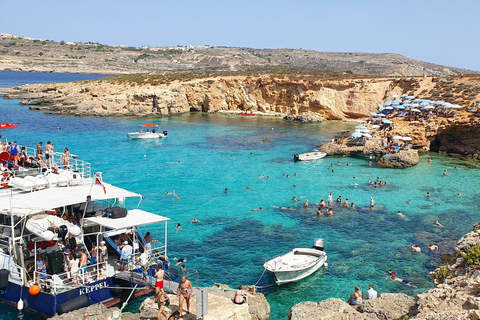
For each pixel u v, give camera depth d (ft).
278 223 106.93
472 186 142.92
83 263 66.59
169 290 64.28
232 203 122.21
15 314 64.59
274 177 152.15
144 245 73.82
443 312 42.83
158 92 310.45
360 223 107.34
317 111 301.84
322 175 156.35
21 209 65.98
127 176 147.74
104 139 212.64
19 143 191.62
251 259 86.33
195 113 326.65
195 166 164.96
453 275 59.67
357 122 286.25
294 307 55.16
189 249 90.74
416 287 75.10
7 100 368.48
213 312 53.36
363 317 50.70
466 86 242.17
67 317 56.39
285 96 320.91
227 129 254.47
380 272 80.94
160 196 127.03
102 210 80.02
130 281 66.80
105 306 61.72
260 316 61.98
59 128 238.68
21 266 64.95
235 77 341.82
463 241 68.23
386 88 291.38
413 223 107.65
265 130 252.83
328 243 94.68
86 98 325.62
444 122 197.57
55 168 89.81
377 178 147.23
